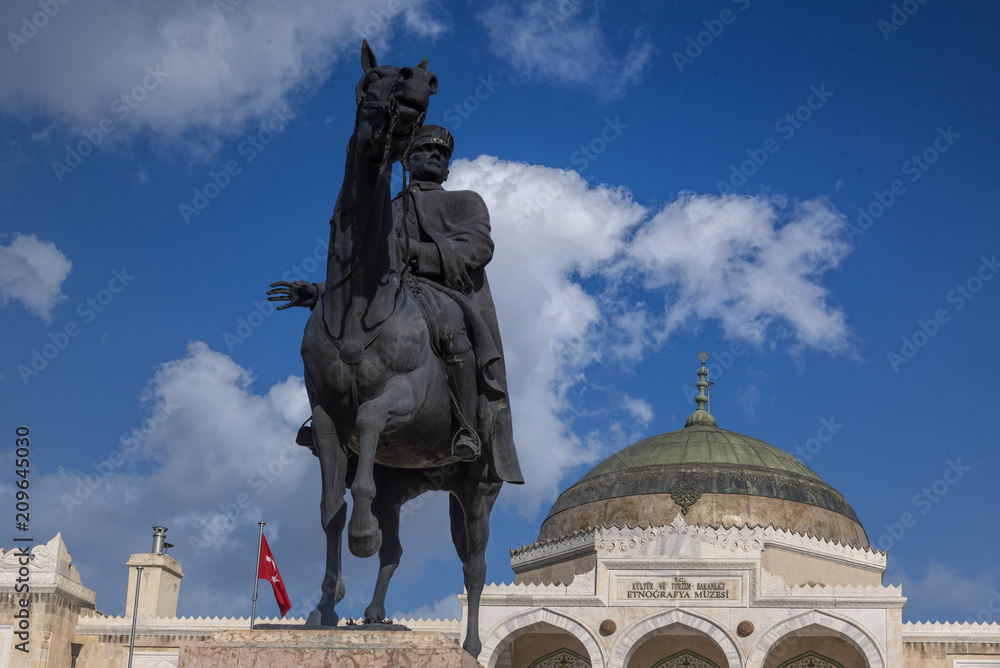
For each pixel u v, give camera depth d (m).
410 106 8.93
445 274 10.26
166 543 58.22
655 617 46.59
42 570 51.97
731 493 56.38
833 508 58.31
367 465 8.39
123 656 53.22
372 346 9.09
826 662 49.28
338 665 7.73
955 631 49.78
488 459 10.11
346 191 9.36
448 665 7.73
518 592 47.75
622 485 58.12
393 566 9.89
